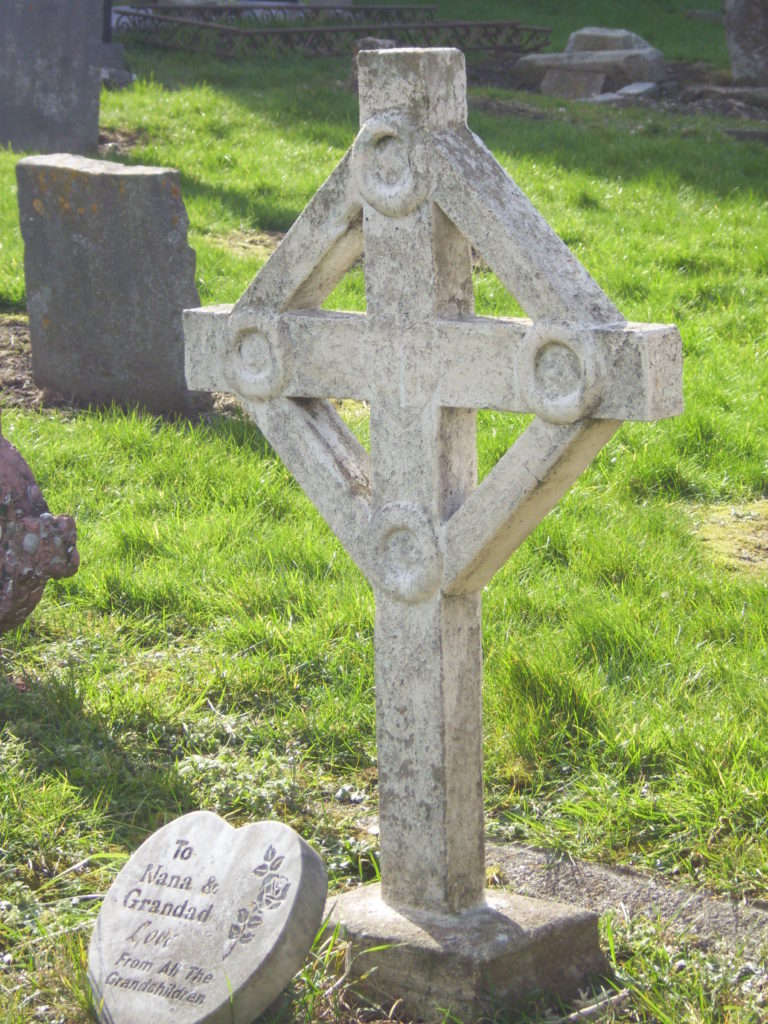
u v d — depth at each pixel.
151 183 7.41
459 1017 2.92
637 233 11.38
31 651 4.89
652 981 3.11
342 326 3.10
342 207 3.02
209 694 4.61
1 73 13.09
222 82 17.03
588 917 3.14
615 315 2.78
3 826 3.67
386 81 2.88
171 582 5.35
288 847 2.99
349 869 3.66
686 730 4.14
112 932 3.07
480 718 3.18
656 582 5.44
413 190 2.88
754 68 17.67
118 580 5.38
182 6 19.98
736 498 6.78
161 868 3.13
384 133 2.89
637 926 3.37
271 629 4.94
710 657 4.72
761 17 17.47
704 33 23.69
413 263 2.94
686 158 14.02
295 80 17.12
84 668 4.73
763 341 8.98
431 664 3.06
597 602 5.18
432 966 2.95
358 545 3.17
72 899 3.42
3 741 4.15
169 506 6.28
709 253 10.81
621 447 7.15
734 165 13.88
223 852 3.08
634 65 18.22
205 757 4.12
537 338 2.74
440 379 2.96
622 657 4.77
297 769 4.14
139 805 3.84
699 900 3.49
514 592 5.30
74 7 12.86
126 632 5.12
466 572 3.00
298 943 2.89
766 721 4.20
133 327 7.59
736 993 3.08
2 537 4.54
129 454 6.91
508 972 2.97
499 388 2.86
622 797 3.89
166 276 7.51
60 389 7.85
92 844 3.66
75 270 7.63
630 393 2.65
